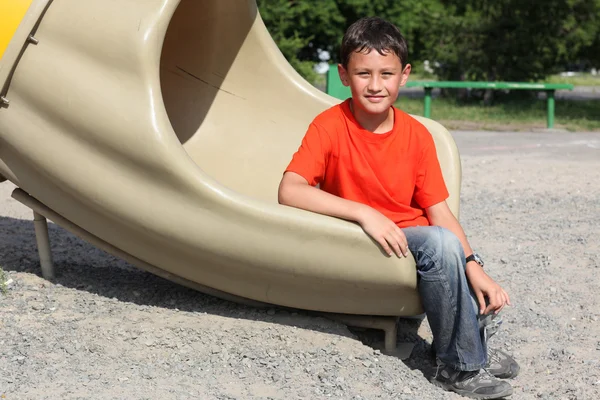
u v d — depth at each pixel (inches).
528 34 756.0
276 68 167.2
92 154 128.0
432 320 119.3
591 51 817.5
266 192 163.6
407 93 882.8
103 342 122.4
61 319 131.0
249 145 167.8
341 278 120.6
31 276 152.6
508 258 192.1
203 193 120.7
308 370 117.3
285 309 136.5
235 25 164.4
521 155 365.4
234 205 119.9
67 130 129.4
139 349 121.1
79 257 173.9
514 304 159.8
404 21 802.8
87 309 136.5
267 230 119.7
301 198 119.5
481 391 117.1
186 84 172.1
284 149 166.2
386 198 123.2
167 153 121.6
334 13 797.2
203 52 169.5
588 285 172.2
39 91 130.9
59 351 119.2
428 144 126.5
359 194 123.3
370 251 117.3
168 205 123.4
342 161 122.7
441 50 779.4
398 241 116.1
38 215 148.9
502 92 781.3
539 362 132.3
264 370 117.0
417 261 118.0
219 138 169.3
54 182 133.4
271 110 168.9
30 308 135.3
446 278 116.0
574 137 459.5
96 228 135.4
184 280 137.3
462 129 508.4
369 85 119.0
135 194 125.3
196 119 171.2
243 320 132.3
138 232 128.8
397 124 124.3
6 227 198.1
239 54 167.6
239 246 121.8
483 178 299.6
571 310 157.2
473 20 767.1
